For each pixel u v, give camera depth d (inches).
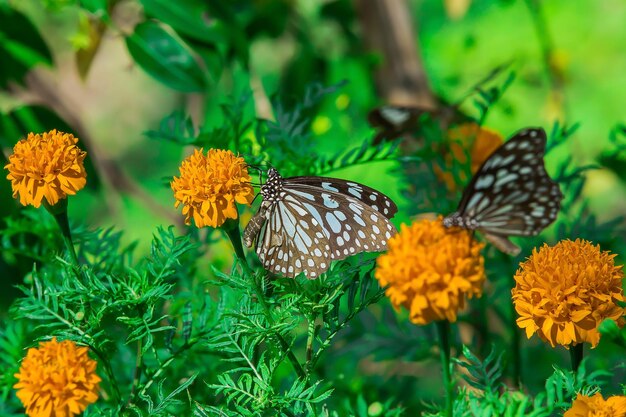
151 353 44.5
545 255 39.4
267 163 45.8
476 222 40.1
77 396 37.8
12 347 43.6
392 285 37.6
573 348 40.1
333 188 42.1
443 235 37.6
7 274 49.4
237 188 40.4
